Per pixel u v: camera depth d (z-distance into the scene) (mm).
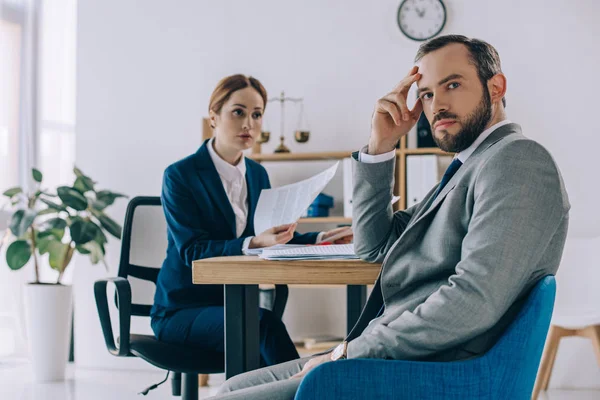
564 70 4000
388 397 1079
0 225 4441
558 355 3916
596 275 3527
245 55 4457
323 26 4344
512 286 1075
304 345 3961
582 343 3893
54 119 4797
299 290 4289
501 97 1279
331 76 4320
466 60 1251
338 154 4020
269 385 1222
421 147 3945
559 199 1101
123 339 2150
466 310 1078
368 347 1159
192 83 4520
